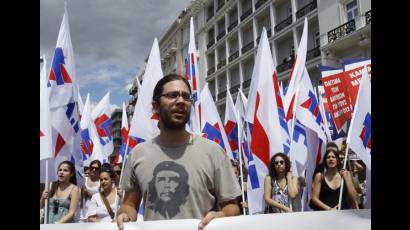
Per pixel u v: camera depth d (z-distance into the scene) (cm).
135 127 614
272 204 521
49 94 593
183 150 233
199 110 825
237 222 227
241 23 3180
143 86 626
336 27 2023
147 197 226
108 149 1262
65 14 632
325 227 232
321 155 672
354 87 614
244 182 718
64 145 592
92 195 598
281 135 568
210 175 229
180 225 219
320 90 920
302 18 2386
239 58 3197
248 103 598
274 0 2711
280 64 2650
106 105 1288
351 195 505
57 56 609
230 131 973
